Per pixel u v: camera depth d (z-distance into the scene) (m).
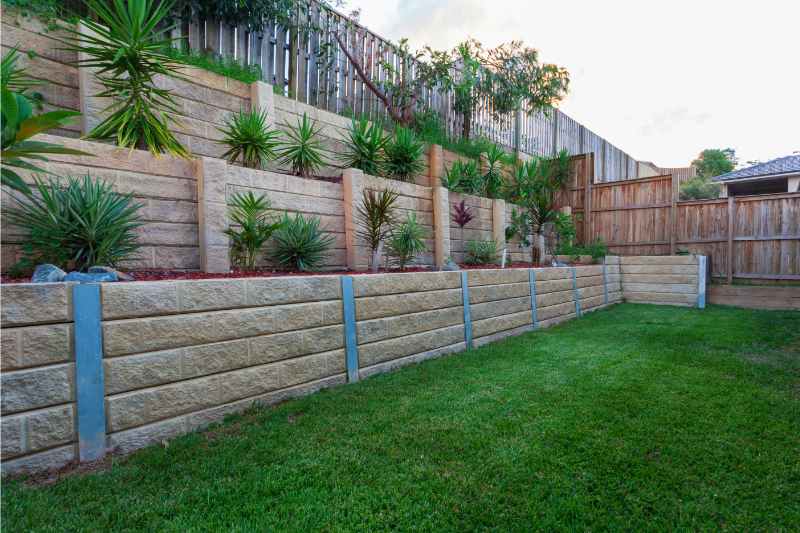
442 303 4.85
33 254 2.93
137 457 2.25
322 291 3.55
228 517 1.73
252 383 3.00
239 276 3.95
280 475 2.06
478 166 9.16
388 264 5.84
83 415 2.19
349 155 6.19
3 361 1.94
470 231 7.85
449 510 1.80
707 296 8.77
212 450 2.32
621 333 5.87
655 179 9.80
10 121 1.74
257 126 4.77
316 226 4.87
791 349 4.79
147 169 3.78
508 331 5.94
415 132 8.34
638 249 10.07
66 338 2.15
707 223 9.17
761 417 2.79
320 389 3.47
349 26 7.72
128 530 1.63
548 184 10.37
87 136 3.81
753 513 1.78
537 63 10.65
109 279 2.84
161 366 2.51
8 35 3.95
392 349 4.19
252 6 6.10
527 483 2.01
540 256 8.45
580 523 1.71
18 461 1.98
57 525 1.64
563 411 2.92
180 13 5.71
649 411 2.91
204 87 5.11
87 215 3.06
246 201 4.16
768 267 8.46
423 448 2.37
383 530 1.67
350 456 2.27
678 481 2.02
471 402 3.11
